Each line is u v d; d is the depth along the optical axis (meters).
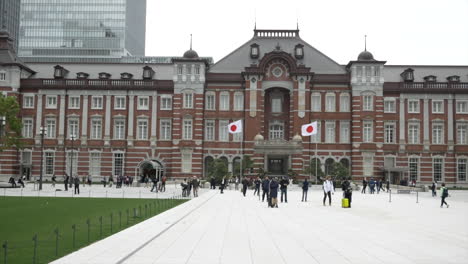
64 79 80.12
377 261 15.73
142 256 16.27
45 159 79.69
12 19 180.00
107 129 79.62
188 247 18.03
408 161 78.06
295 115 77.19
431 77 79.00
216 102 79.06
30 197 45.81
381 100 77.44
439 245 18.78
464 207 37.56
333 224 25.27
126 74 80.75
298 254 16.84
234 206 36.19
